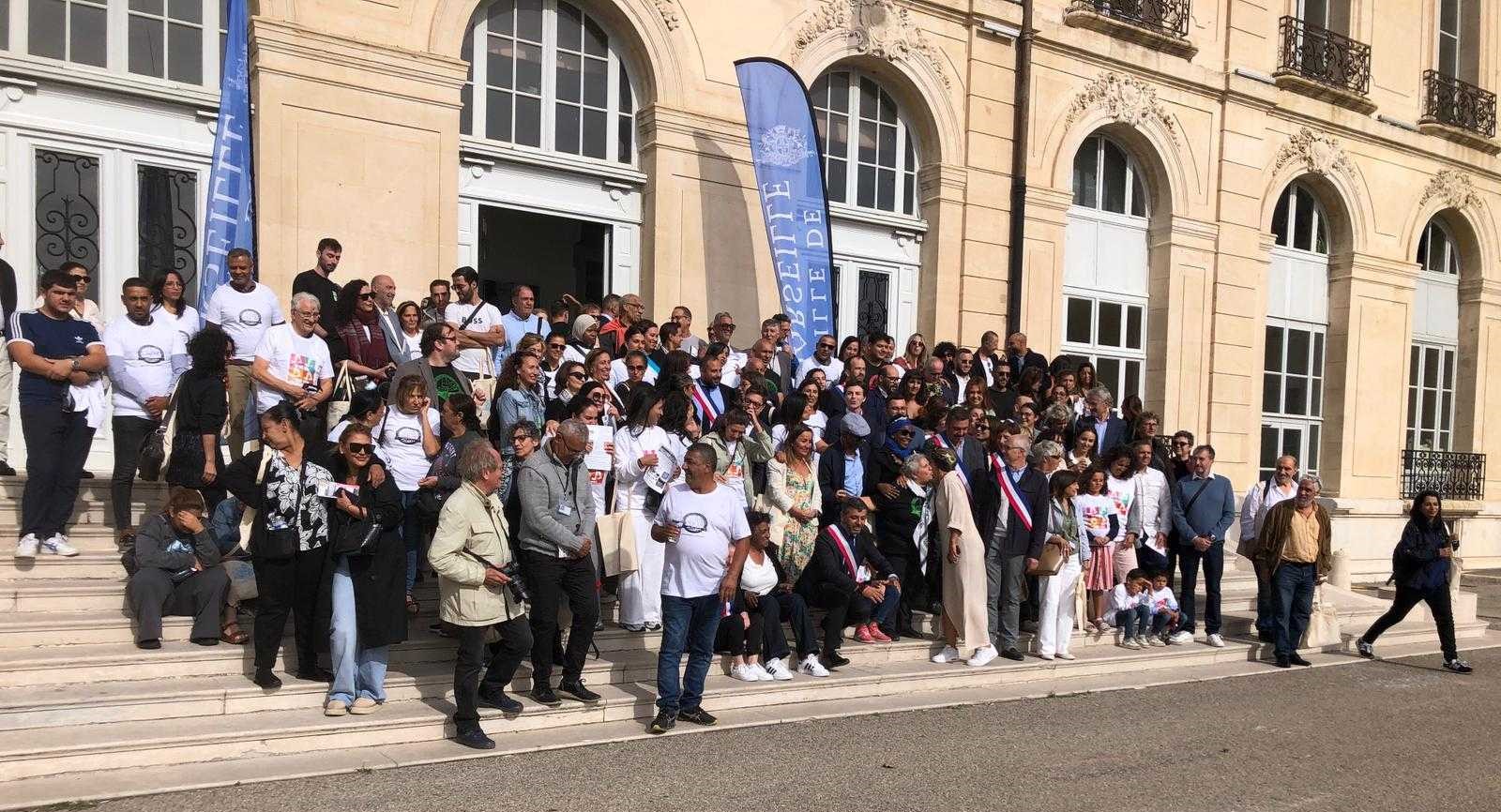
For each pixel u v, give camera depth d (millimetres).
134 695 5410
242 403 7094
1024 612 9258
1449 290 18703
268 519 5664
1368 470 16797
